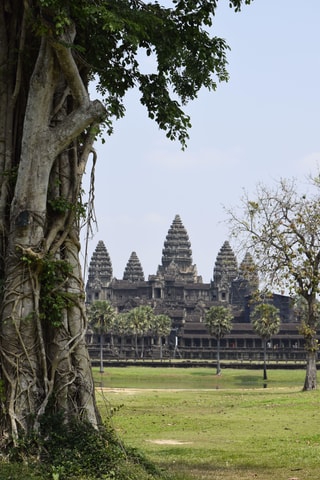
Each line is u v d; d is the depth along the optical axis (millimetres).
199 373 138500
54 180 20500
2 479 15680
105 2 18969
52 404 19031
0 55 20844
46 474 16609
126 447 19906
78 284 20281
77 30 20812
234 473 19703
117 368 157375
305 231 55406
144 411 40344
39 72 19469
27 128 19562
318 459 21922
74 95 19781
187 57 23703
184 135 23547
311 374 58125
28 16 19141
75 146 20984
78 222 21094
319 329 171375
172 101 23031
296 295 58562
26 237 19359
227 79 24172
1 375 18859
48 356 19578
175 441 27500
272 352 191625
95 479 16672
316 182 61750
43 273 19469
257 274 57562
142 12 20203
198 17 22000
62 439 18375
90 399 19656
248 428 31375
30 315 19062
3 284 19297
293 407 40062
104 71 22016
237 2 22047
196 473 19609
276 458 22484
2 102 20781
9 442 18188
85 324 20172
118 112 23359
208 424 33156
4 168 20469
